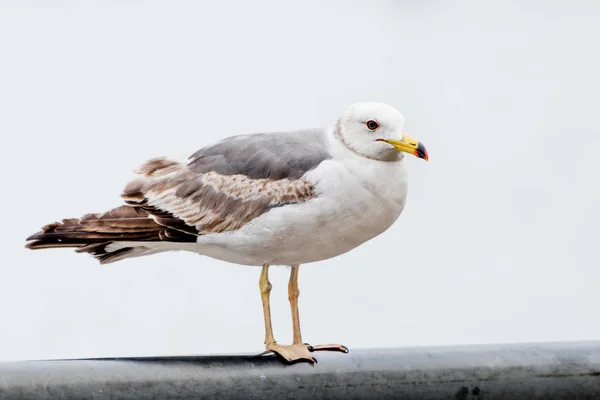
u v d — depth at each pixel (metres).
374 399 6.42
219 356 6.26
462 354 6.52
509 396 6.55
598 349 6.68
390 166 7.51
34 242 7.82
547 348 6.63
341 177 7.35
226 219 7.65
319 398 6.38
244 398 6.25
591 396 6.66
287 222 7.36
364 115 7.48
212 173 7.84
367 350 6.53
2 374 5.77
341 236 7.52
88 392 5.88
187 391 6.09
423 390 6.48
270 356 6.37
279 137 7.86
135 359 6.13
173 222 7.81
